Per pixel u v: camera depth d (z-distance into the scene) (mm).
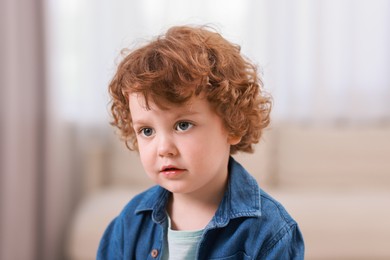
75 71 2473
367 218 1866
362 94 2518
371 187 2385
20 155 2094
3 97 1972
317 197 2086
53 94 2281
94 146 2391
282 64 2494
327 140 2426
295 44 2486
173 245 738
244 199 743
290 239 726
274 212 741
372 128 2465
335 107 2529
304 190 2295
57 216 2344
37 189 2260
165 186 673
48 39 2248
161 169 661
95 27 2449
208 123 664
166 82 641
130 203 832
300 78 2506
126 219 815
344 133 2432
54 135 2291
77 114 2500
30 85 2176
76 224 1875
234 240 722
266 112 821
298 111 2525
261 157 2357
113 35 2449
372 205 1952
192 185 665
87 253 1837
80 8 2443
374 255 1832
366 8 2479
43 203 2277
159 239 773
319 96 2496
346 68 2504
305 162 2418
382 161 2410
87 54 2463
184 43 694
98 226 1854
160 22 2445
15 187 2045
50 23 2258
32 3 2180
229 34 2426
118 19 2445
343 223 1849
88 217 1886
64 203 2443
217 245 729
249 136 785
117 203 2008
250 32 2463
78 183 2572
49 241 2277
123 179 2443
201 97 654
